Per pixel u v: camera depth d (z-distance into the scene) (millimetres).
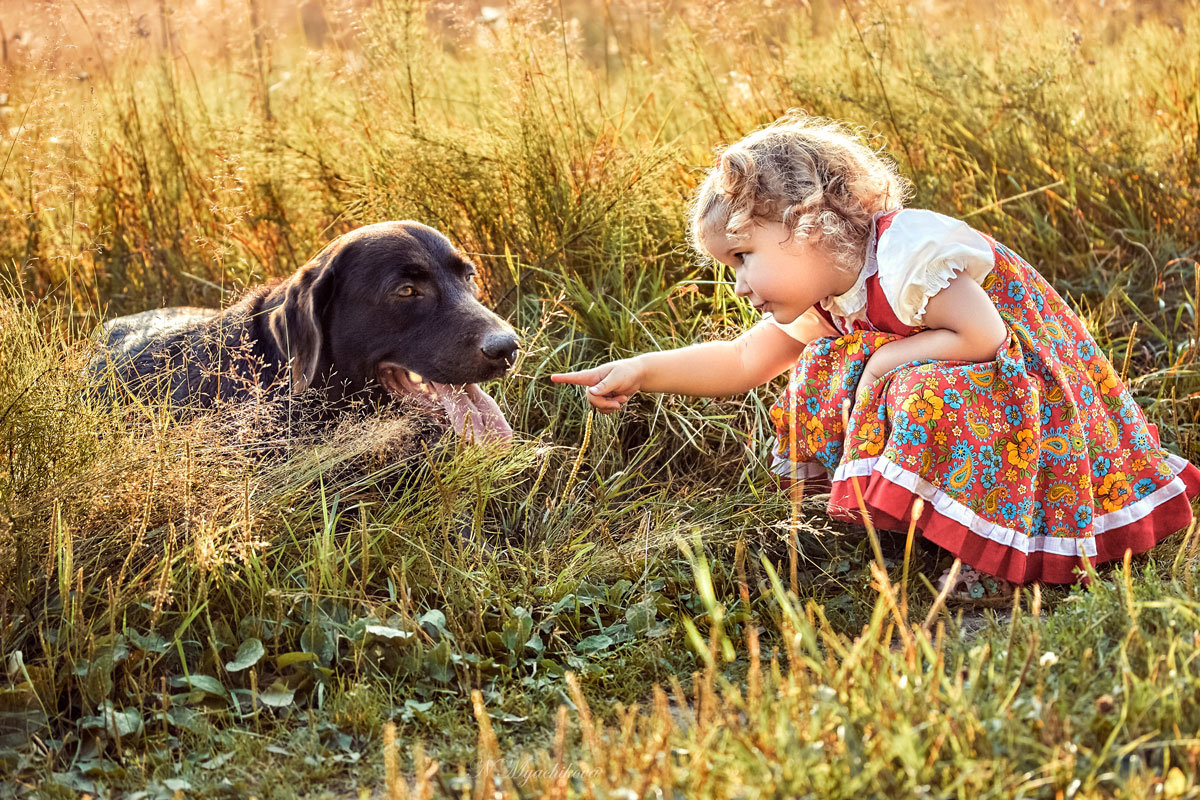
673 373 3367
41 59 4750
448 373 3449
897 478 2834
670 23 5703
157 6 6016
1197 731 1997
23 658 2545
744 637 2873
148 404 3359
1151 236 4730
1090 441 3027
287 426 3283
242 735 2408
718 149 4168
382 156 4641
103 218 5145
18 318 3225
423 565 3021
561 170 4531
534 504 3604
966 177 4898
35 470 2805
